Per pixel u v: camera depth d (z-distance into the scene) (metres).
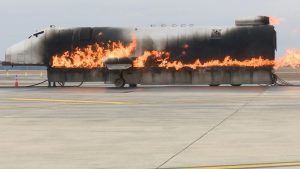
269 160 8.00
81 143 10.13
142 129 12.47
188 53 36.78
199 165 7.65
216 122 13.91
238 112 17.00
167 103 21.52
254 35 36.19
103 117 15.70
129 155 8.64
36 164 7.87
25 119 15.22
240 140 10.30
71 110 18.42
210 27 36.94
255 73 36.25
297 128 12.34
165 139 10.61
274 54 36.09
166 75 37.12
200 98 24.56
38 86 41.03
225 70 36.47
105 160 8.17
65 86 40.97
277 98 23.91
